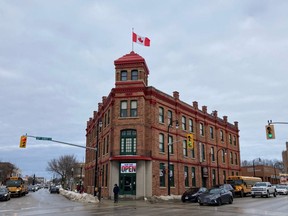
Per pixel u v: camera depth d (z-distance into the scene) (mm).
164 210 22812
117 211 22000
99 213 20562
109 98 39938
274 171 93188
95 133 53125
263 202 32031
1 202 34219
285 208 24781
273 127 26719
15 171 144750
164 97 40094
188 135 33062
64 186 91562
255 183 46312
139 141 35156
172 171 39719
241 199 38031
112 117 37375
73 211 22250
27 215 19422
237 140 64562
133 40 38625
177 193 39656
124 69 37719
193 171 45094
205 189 33250
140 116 35812
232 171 59312
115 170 35062
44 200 38062
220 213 20547
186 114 45312
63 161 96562
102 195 39625
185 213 20453
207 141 50125
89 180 57000
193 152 45906
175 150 41000
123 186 34469
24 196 51812
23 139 30844
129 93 36719
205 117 50906
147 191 34562
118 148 35438
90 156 58250
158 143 37656
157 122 38094
